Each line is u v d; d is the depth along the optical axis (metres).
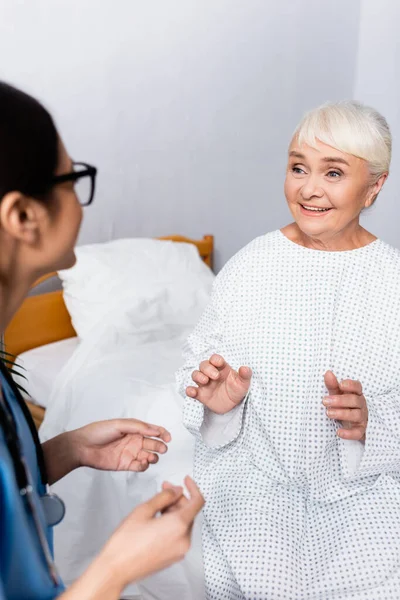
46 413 2.03
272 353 1.41
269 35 2.92
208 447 1.44
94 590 0.69
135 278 2.36
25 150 0.72
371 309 1.41
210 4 2.77
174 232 2.95
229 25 2.83
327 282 1.42
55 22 2.38
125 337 2.24
